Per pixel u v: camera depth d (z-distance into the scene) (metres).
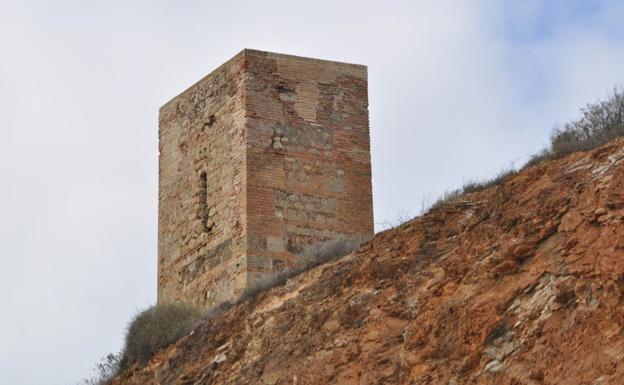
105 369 45.91
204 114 47.19
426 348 32.19
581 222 30.42
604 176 31.08
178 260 47.19
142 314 44.88
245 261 43.88
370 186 46.16
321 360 35.47
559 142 36.84
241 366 38.81
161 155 49.09
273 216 44.59
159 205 48.72
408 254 36.56
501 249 32.28
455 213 36.66
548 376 28.47
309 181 45.41
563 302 29.47
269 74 45.84
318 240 44.97
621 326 27.86
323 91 46.44
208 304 45.25
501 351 30.23
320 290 38.34
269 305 40.22
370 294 36.12
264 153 45.09
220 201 45.72
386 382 32.69
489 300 31.28
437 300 33.09
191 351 41.75
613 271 28.53
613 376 27.22
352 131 46.44
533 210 32.50
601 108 37.38
